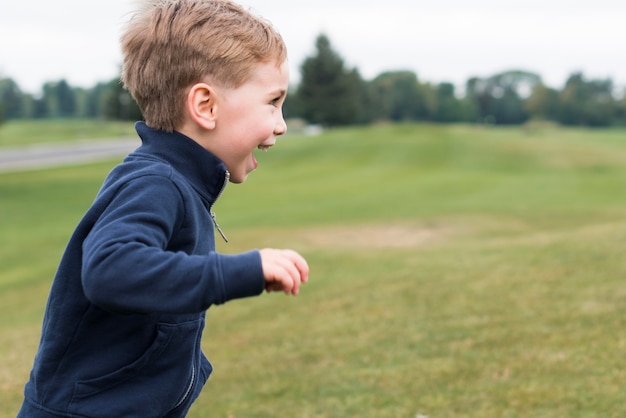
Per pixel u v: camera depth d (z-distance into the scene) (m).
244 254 1.41
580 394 3.69
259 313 6.31
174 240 1.59
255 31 1.68
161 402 1.67
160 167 1.59
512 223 14.47
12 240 14.40
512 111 124.88
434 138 40.34
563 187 21.55
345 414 3.75
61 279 1.59
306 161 32.50
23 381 4.93
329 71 78.00
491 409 3.62
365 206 17.69
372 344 4.99
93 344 1.61
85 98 128.50
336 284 7.30
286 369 4.62
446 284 6.59
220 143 1.69
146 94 1.71
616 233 7.96
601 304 5.26
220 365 4.84
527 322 5.07
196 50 1.63
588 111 111.50
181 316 1.68
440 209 16.66
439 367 4.34
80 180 27.97
